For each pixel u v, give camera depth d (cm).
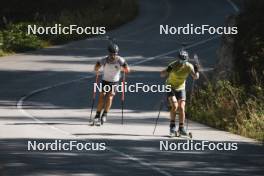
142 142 4538
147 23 14088
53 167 3625
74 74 8425
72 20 13062
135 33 12700
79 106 6288
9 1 12962
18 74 8312
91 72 8619
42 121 5328
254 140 4853
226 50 7250
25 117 5525
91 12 14250
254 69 6950
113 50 5172
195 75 4775
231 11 15750
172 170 3653
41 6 13525
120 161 3859
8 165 3644
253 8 7756
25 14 13038
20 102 6397
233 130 5253
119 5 15788
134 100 6756
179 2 17762
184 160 3959
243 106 5838
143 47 11012
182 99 4812
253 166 3847
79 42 11675
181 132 4841
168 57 10075
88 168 3625
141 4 17312
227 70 7112
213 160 3997
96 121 5238
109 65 5206
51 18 12975
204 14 15350
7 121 5272
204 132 5131
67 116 5662
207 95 6462
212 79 7231
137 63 9456
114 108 6241
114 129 5066
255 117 5447
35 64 9212
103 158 3928
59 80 7931
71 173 3484
